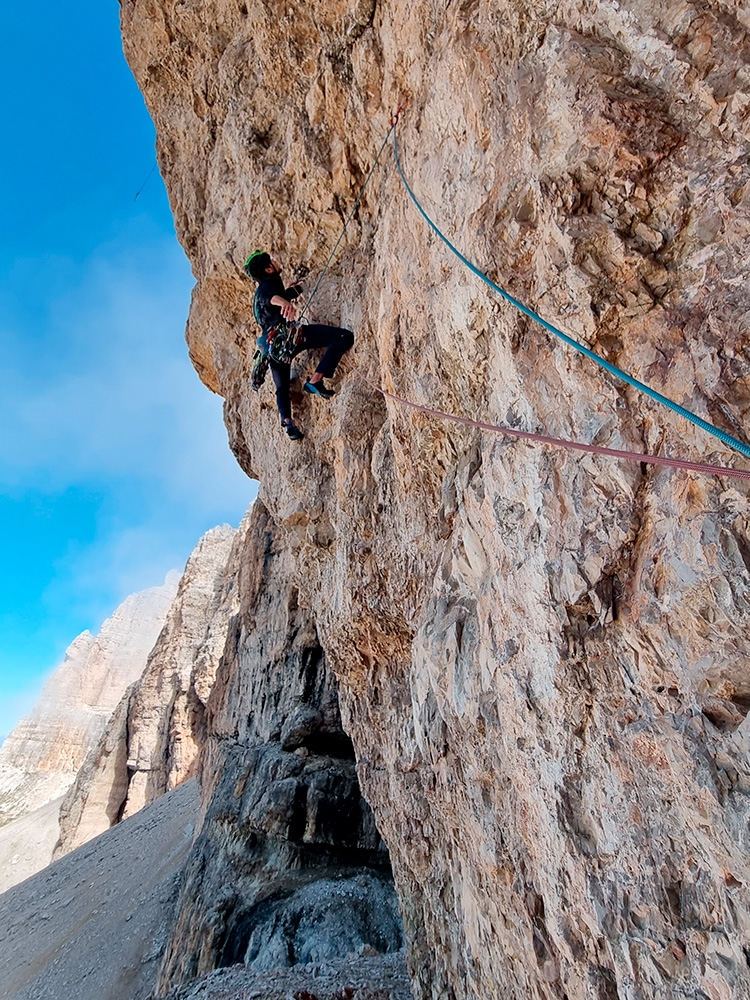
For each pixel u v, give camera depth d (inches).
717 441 75.6
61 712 3312.0
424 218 139.3
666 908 79.7
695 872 76.9
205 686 1635.1
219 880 568.4
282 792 573.9
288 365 237.5
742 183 79.3
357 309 224.2
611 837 88.5
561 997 106.2
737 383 75.7
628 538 87.9
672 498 80.7
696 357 80.4
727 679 73.4
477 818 134.8
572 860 94.9
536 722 103.7
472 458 137.9
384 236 182.7
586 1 98.3
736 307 77.5
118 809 1797.5
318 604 294.8
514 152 108.7
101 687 3499.0
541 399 102.8
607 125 90.7
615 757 88.4
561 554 96.8
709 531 74.8
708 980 73.7
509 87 112.1
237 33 273.3
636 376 88.0
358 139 212.2
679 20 86.3
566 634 95.9
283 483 297.0
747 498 71.8
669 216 87.4
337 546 248.4
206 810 765.3
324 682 663.1
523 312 99.9
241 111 268.4
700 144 84.7
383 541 213.3
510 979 128.9
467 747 134.2
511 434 97.3
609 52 95.2
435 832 199.6
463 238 125.2
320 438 264.7
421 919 232.4
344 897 467.8
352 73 206.7
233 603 1792.6
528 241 106.4
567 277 95.3
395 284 168.6
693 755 76.1
